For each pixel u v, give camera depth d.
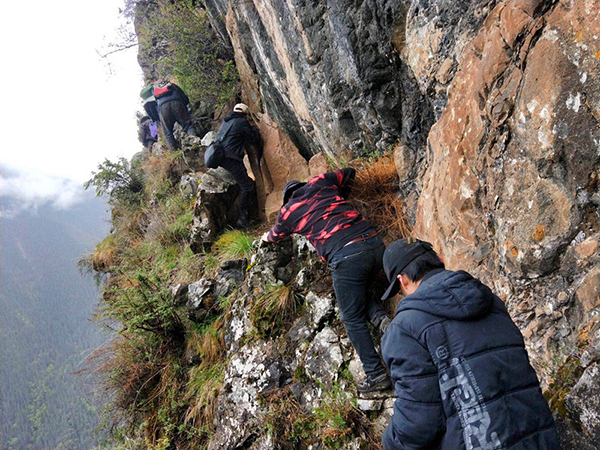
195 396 3.86
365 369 2.52
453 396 1.14
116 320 4.66
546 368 1.61
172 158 7.18
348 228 2.60
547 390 1.46
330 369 2.88
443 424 1.19
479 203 2.12
